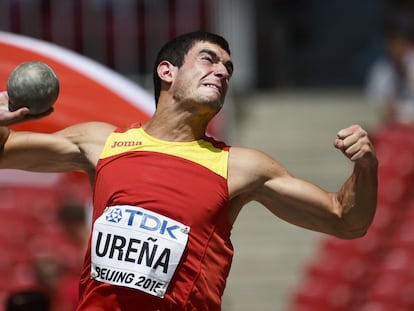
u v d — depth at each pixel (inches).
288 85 1573.6
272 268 1237.1
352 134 511.2
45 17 1355.8
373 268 1215.6
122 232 505.7
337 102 1475.1
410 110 1326.3
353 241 1230.9
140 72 1363.2
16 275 1178.0
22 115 509.0
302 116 1430.9
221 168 518.3
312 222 531.8
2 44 671.1
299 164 1353.3
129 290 501.4
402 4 1366.9
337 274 1213.7
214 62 526.9
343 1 1616.6
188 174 514.9
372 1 1608.0
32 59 670.5
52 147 541.0
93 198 525.3
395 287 1195.9
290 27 1583.4
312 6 1601.9
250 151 526.3
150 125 529.7
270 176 525.0
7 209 1246.3
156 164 516.4
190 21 1368.1
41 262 928.9
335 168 1342.3
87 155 534.9
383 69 1346.0
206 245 510.6
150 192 510.6
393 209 1256.2
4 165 548.1
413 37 1358.3
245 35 1486.2
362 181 517.0
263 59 1557.6
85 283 514.9
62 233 1208.2
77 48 1359.5
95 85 674.2
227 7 1401.3
